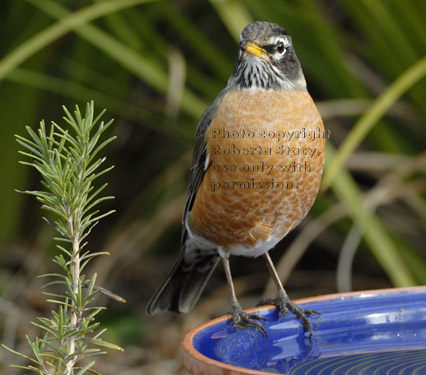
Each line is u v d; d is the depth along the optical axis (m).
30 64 9.90
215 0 7.71
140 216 10.72
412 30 7.93
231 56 10.48
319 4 9.87
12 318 9.45
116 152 11.27
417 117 8.75
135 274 11.34
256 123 5.54
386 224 8.94
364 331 4.35
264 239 5.84
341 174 7.12
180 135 9.81
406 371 3.63
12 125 10.16
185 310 6.51
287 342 4.28
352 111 8.54
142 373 8.74
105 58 9.82
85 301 3.34
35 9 9.77
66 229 3.46
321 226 8.55
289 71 5.72
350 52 9.68
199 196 5.87
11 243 10.68
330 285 10.68
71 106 10.26
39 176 10.91
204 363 3.19
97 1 8.83
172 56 8.55
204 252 6.39
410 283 6.99
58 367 3.24
